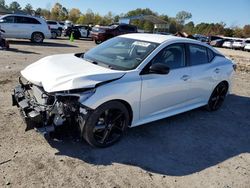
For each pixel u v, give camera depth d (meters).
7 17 17.80
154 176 3.72
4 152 3.83
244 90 9.18
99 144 4.15
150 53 4.66
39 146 4.07
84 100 3.81
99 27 24.62
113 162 3.91
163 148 4.48
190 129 5.36
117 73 4.19
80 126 3.93
